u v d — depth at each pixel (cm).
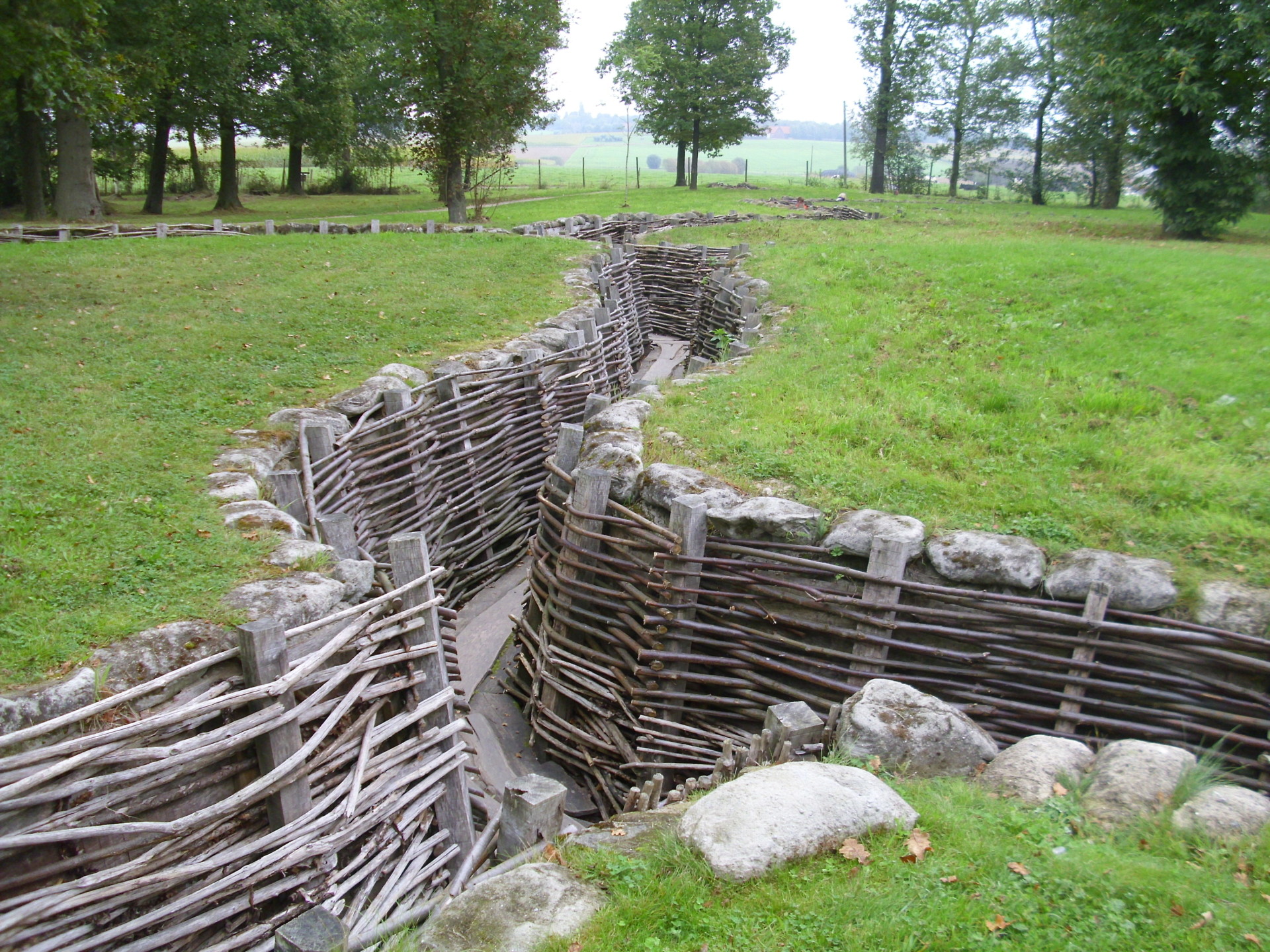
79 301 1334
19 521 627
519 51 2673
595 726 770
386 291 1563
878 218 3219
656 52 4266
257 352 1134
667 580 729
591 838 445
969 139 5250
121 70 1675
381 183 5378
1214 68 1978
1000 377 1053
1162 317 1202
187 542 630
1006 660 646
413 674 600
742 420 948
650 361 2094
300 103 3397
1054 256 1594
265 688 471
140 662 484
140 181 4838
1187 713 597
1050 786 479
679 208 3531
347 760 532
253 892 458
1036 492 774
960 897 364
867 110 4956
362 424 935
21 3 1096
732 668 721
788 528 718
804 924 352
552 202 3800
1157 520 716
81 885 397
